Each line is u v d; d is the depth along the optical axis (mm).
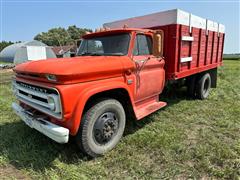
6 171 3066
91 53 4414
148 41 4434
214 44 7254
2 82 12023
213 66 7457
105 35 4309
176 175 2957
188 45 5527
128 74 3836
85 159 3352
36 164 3182
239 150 3545
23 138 3975
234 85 9625
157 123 4789
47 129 3004
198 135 4207
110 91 3621
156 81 4652
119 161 3297
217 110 5754
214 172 2973
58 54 36781
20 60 28453
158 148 3637
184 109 5809
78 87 3014
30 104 3469
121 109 3693
